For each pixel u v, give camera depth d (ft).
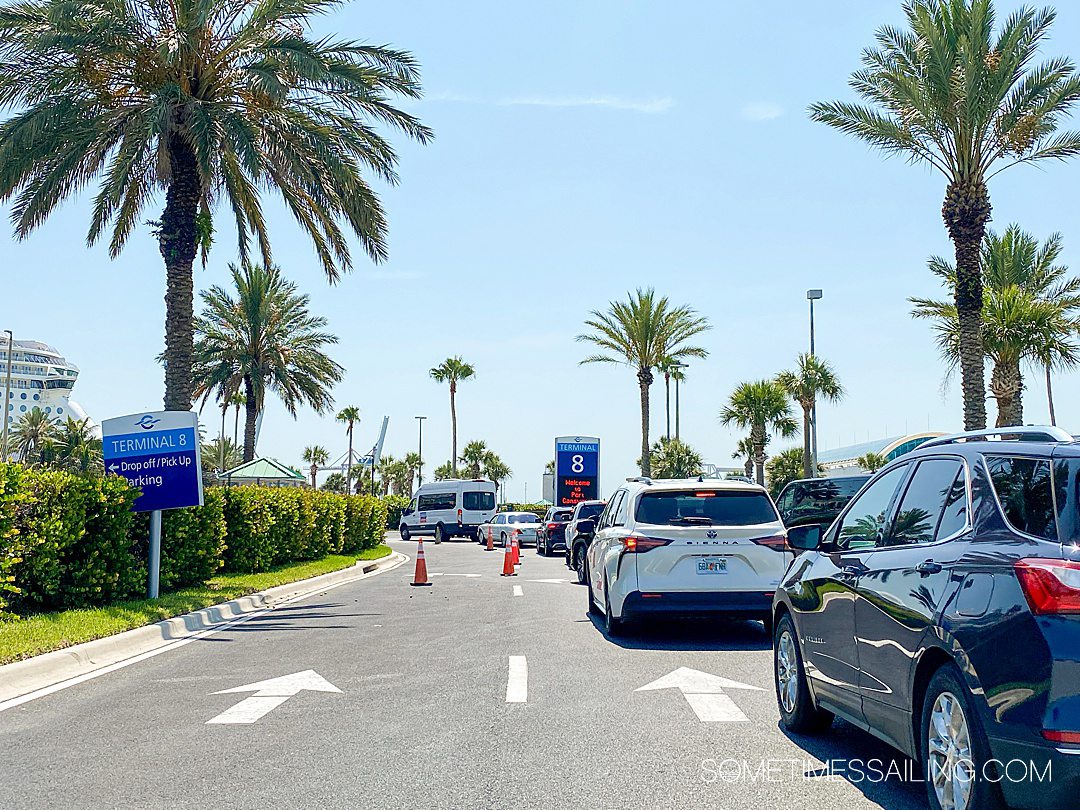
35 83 62.59
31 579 43.52
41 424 265.95
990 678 14.46
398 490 379.96
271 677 31.86
